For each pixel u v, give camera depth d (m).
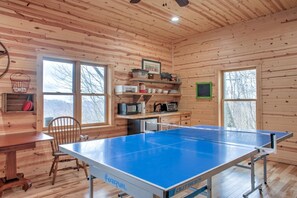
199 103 5.34
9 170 2.97
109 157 1.67
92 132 4.18
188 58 5.54
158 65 5.50
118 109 4.61
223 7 3.81
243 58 4.57
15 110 3.33
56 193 2.87
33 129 3.49
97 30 4.31
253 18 4.38
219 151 1.85
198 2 3.60
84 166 3.45
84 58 4.11
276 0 3.61
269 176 3.38
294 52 3.94
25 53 3.42
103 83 4.54
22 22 3.40
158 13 4.00
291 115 3.98
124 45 4.79
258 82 4.36
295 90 3.93
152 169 1.39
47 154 3.61
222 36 4.89
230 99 4.91
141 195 1.33
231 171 3.62
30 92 3.46
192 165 1.47
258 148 1.94
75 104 4.06
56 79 3.85
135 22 4.41
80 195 2.80
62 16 3.82
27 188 2.96
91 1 3.48
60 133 3.71
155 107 5.35
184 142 2.24
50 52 3.68
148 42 5.30
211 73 5.10
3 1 3.23
